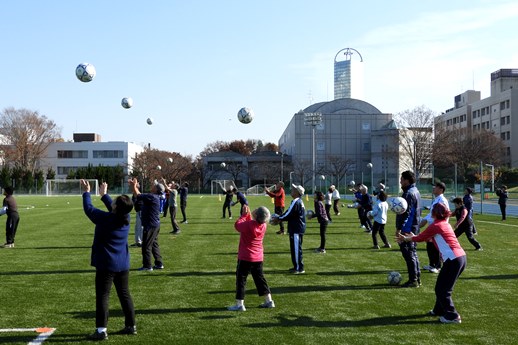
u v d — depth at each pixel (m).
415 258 9.58
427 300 8.45
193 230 20.22
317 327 6.89
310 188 81.25
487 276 10.57
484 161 76.94
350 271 11.16
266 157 95.69
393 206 9.47
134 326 6.56
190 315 7.50
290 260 12.67
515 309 7.88
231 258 12.97
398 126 74.19
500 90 103.38
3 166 89.88
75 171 95.31
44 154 97.88
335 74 119.50
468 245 15.77
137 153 101.44
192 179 97.44
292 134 92.81
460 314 7.58
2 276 10.45
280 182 18.94
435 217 7.34
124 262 6.39
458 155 76.94
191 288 9.37
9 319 7.25
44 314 7.52
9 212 15.12
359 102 89.38
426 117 71.31
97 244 6.31
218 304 8.16
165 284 9.73
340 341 6.28
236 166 95.31
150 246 11.24
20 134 88.62
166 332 6.63
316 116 59.22
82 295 8.74
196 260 12.64
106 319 6.34
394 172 80.31
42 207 38.06
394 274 9.73
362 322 7.14
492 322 7.16
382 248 14.99
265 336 6.46
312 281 10.05
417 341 6.30
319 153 87.88
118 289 6.50
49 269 11.27
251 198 58.22
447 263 7.16
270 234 18.78
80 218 26.52
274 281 10.05
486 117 100.94
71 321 7.15
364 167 88.00
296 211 10.81
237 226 7.85
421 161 70.56
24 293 8.90
